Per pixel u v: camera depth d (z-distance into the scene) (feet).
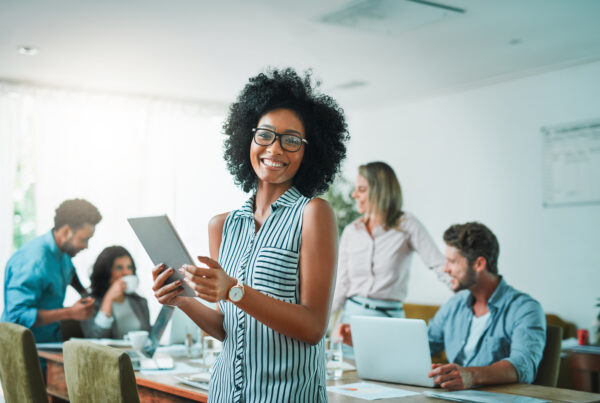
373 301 13.03
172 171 19.49
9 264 11.28
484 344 8.59
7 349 8.01
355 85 17.35
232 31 13.12
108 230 18.49
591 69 14.79
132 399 5.98
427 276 18.20
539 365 8.67
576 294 14.88
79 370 6.56
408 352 7.41
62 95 17.94
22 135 17.33
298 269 4.82
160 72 16.38
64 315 10.42
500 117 16.67
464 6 11.59
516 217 16.22
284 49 14.32
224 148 5.80
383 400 6.64
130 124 18.95
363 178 13.28
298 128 5.05
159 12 12.05
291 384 4.73
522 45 13.87
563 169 15.24
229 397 4.91
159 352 9.56
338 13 11.99
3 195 16.92
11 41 13.84
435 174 18.25
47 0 11.47
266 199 5.19
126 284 10.52
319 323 4.62
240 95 5.60
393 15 12.02
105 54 14.82
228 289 4.29
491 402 6.40
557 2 11.39
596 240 14.53
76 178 18.10
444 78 16.58
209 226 5.72
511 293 8.62
